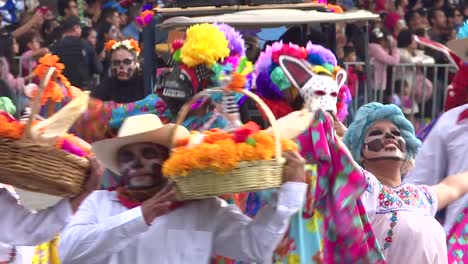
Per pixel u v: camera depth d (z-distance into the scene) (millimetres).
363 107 14430
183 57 13594
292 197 10953
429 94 30078
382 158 14273
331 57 14516
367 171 14305
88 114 15547
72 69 26703
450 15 36000
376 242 13484
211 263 12352
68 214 10695
